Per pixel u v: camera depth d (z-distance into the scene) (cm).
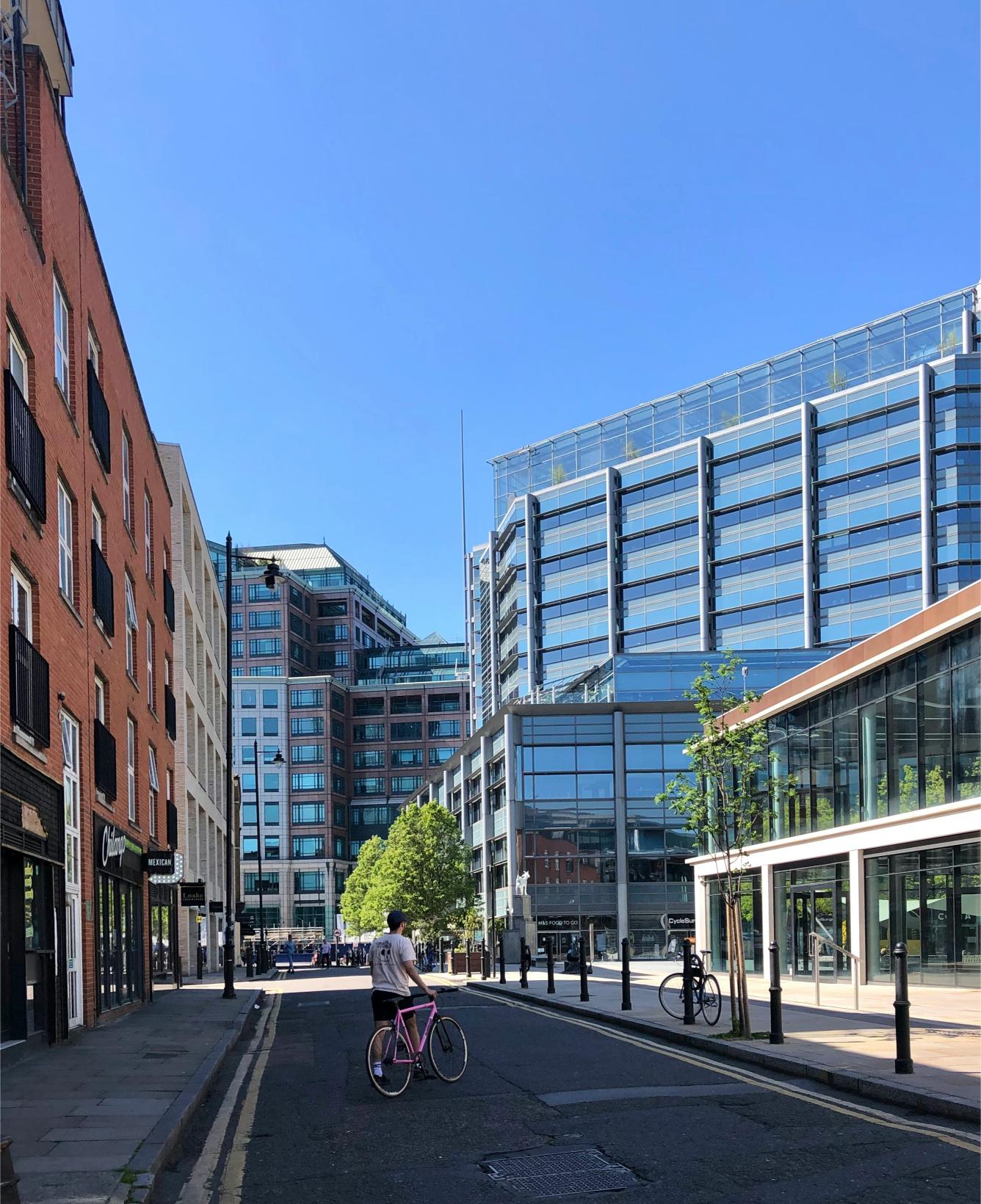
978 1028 1543
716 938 3747
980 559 7506
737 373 8925
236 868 6419
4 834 1323
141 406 2952
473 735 7250
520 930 5644
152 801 3052
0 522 1359
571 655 9269
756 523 8494
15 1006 1433
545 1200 711
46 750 1573
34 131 1683
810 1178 741
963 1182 718
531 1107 1034
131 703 2609
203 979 4356
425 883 6219
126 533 2588
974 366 7719
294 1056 1552
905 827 2588
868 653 2778
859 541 7988
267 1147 896
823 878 3003
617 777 6275
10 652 1392
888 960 2673
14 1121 956
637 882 6191
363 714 14475
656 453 9112
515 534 9844
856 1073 1078
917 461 7781
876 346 8306
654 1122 943
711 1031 1520
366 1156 854
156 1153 816
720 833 1602
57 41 2139
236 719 13638
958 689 2416
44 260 1673
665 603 8831
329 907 13325
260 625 14375
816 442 8325
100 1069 1329
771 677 6556
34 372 1590
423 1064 1188
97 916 1992
